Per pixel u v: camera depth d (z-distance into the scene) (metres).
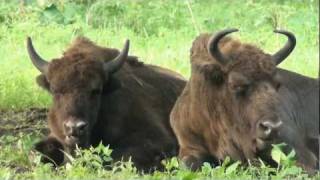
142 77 34.91
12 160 32.38
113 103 33.06
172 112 32.91
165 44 50.62
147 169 32.69
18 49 48.38
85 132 31.58
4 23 52.59
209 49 30.42
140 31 54.25
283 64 46.25
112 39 51.03
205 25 54.56
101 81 32.25
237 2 59.22
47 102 39.75
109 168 31.38
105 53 33.44
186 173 28.45
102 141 32.94
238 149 30.64
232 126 30.45
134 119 33.44
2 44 49.59
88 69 32.03
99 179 29.08
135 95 33.84
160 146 33.25
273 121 29.20
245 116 29.88
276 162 29.86
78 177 29.23
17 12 53.25
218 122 30.94
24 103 39.56
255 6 57.31
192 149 31.92
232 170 29.03
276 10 55.84
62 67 32.16
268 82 29.94
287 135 30.72
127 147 33.06
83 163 30.55
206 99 31.12
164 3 57.53
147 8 56.38
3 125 37.09
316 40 51.28
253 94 29.77
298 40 51.16
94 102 32.09
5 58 46.53
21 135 34.59
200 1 58.94
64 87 31.83
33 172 30.34
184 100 32.28
